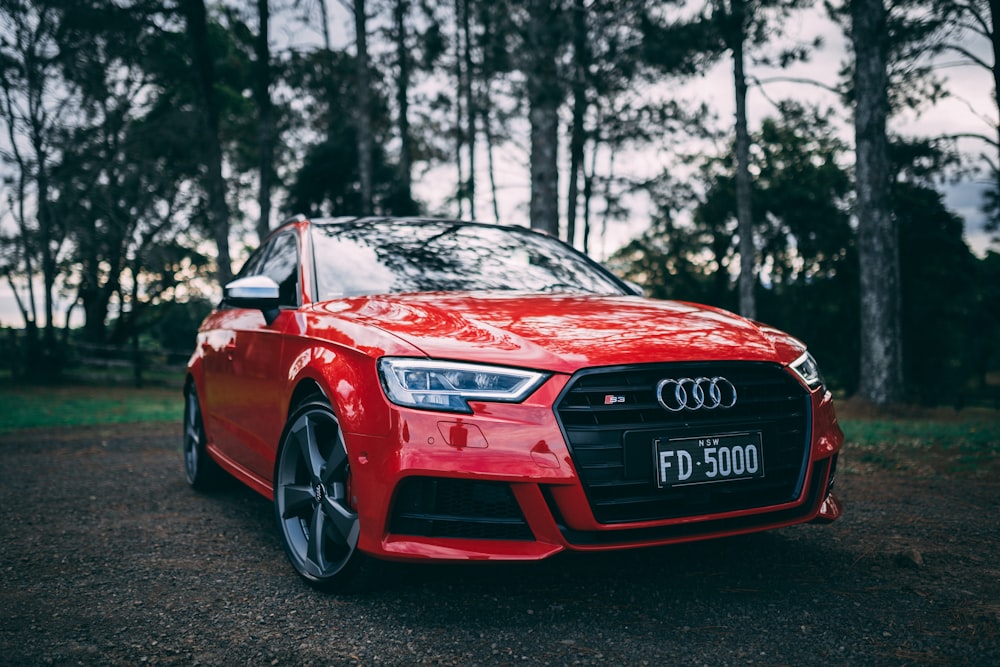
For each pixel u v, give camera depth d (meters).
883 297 13.16
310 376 2.81
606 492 2.30
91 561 3.13
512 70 13.24
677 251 35.44
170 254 22.80
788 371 2.63
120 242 22.11
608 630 2.30
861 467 5.21
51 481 5.06
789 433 2.59
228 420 3.93
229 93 26.47
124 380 21.70
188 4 17.22
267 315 3.41
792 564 2.92
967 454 5.70
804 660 2.07
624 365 2.37
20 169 19.72
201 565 3.06
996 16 6.98
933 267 29.94
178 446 6.95
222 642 2.26
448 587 2.70
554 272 3.80
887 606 2.46
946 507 3.91
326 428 2.86
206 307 29.48
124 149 20.17
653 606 2.49
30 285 21.59
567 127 18.83
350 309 2.99
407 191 23.36
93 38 17.98
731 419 2.46
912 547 3.14
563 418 2.31
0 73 18.56
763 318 33.81
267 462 3.29
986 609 2.42
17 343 21.34
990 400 27.48
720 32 14.61
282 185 26.92
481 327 2.60
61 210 21.02
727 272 34.81
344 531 2.56
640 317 2.81
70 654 2.19
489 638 2.25
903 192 27.38
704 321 2.84
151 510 4.12
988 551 3.07
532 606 2.50
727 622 2.34
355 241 3.70
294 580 2.85
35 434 8.03
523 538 2.31
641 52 13.52
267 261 4.16
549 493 2.28
